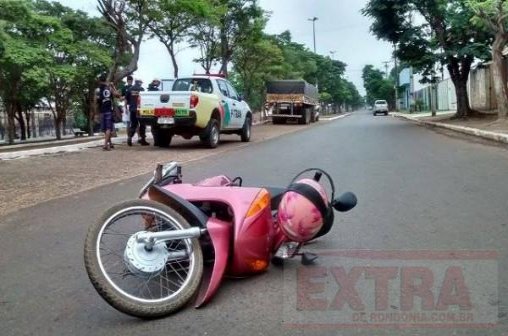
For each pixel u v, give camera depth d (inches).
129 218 167.8
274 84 1396.4
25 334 139.8
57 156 546.6
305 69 2456.9
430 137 714.8
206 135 615.2
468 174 363.6
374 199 287.4
